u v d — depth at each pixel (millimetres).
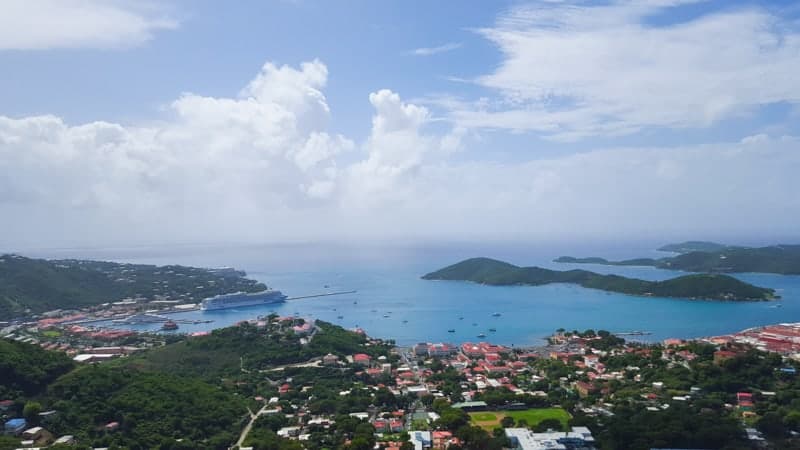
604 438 178500
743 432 175875
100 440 178250
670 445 171750
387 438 185250
